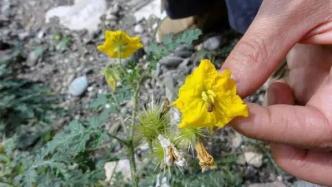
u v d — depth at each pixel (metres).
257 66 0.15
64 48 0.36
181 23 0.34
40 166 0.21
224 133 0.29
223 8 0.33
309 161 0.18
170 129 0.19
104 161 0.24
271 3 0.17
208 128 0.17
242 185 0.27
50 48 0.37
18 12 0.40
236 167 0.28
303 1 0.16
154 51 0.22
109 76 0.20
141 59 0.32
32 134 0.31
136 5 0.37
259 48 0.16
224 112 0.14
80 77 0.34
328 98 0.16
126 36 0.20
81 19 0.38
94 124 0.21
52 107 0.32
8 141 0.24
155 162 0.20
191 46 0.33
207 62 0.14
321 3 0.16
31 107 0.31
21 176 0.21
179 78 0.31
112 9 0.38
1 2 0.40
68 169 0.22
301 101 0.19
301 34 0.16
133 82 0.21
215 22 0.34
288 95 0.19
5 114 0.31
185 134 0.18
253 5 0.27
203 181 0.21
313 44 0.18
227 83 0.14
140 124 0.20
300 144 0.16
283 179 0.27
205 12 0.33
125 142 0.20
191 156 0.22
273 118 0.15
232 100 0.14
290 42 0.16
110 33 0.20
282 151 0.18
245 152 0.28
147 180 0.23
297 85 0.19
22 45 0.37
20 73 0.35
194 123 0.14
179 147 0.18
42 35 0.38
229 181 0.25
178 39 0.23
